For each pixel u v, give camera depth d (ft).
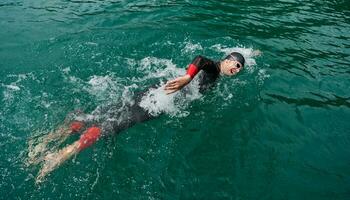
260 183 13.33
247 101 17.42
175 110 16.37
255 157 14.43
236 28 24.85
